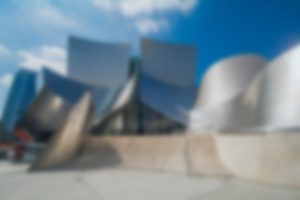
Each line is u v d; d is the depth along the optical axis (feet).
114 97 111.34
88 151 52.95
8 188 25.53
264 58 73.67
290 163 27.02
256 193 23.62
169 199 21.29
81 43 149.28
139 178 33.06
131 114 102.17
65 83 118.42
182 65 142.51
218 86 75.10
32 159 54.65
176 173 37.78
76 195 22.45
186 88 127.44
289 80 39.86
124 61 149.69
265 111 42.88
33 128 104.68
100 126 98.58
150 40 139.23
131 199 21.15
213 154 42.68
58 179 31.58
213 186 27.48
